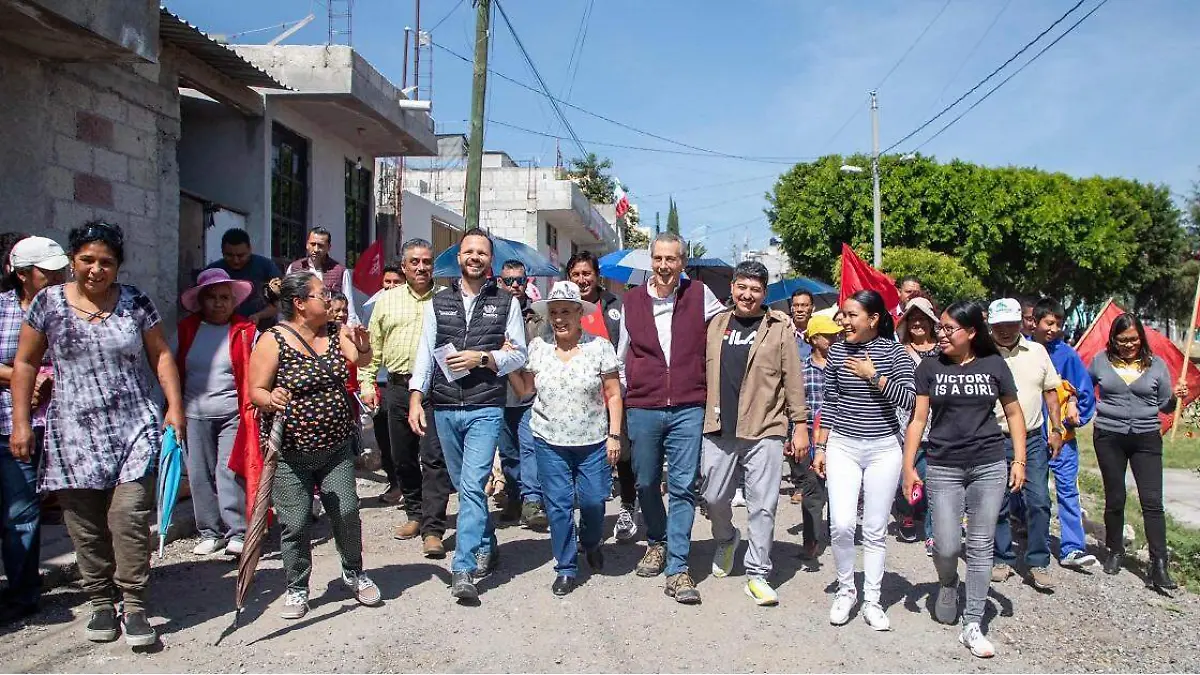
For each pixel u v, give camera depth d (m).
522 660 4.30
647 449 5.32
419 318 6.41
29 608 4.68
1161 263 37.94
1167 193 37.31
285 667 4.15
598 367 5.30
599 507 5.44
